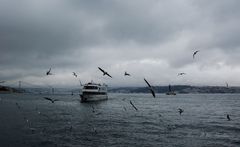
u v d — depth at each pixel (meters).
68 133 47.75
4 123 59.22
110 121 66.44
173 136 46.88
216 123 65.75
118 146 38.84
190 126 59.66
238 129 55.91
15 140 41.78
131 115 82.81
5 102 154.38
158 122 65.75
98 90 137.50
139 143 40.97
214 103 172.75
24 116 74.81
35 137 43.97
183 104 157.88
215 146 40.28
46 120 66.25
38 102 160.50
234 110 111.44
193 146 40.03
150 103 166.88
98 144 39.69
